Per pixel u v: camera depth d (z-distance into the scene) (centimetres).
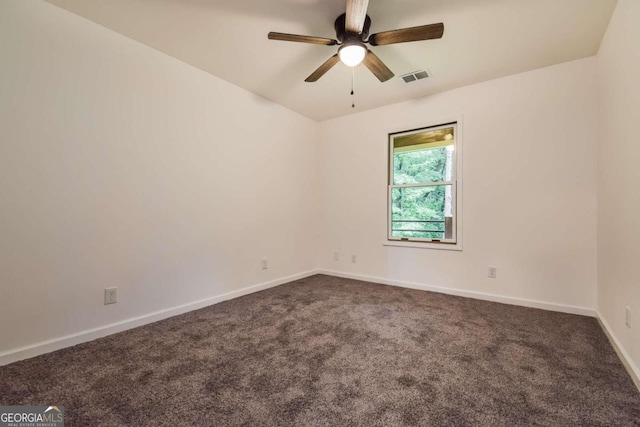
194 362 170
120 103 216
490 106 292
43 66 181
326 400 135
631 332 160
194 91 266
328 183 416
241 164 311
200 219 272
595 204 246
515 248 281
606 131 215
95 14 194
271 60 253
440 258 324
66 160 191
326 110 379
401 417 124
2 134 166
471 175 303
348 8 158
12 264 170
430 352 183
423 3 181
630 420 122
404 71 271
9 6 168
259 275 333
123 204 219
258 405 132
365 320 239
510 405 132
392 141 364
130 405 131
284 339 202
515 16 193
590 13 190
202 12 192
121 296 218
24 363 168
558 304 261
